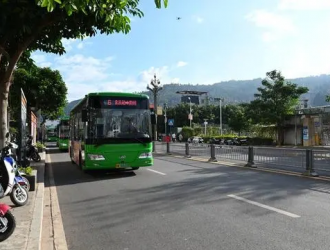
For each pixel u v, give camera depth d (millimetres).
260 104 41812
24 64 12773
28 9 7438
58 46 11297
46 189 11523
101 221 7250
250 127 59750
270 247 5395
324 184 11469
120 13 7066
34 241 5543
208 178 13000
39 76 34625
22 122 12797
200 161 20625
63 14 8477
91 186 11859
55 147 46000
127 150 13906
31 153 19719
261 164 16656
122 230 6547
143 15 8008
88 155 13727
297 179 12672
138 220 7207
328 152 13539
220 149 20453
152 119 14523
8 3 7039
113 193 10383
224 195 9586
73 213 8039
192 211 7824
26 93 34469
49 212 8188
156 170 15844
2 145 9688
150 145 14328
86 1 5117
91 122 13727
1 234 5570
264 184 11484
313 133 40750
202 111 101750
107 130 13766
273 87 41406
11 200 8086
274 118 41344
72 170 17000
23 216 7148
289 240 5711
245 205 8320
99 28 9328
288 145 42812
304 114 41500
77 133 17656
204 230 6383
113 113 13922
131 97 14266
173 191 10344
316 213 7488
